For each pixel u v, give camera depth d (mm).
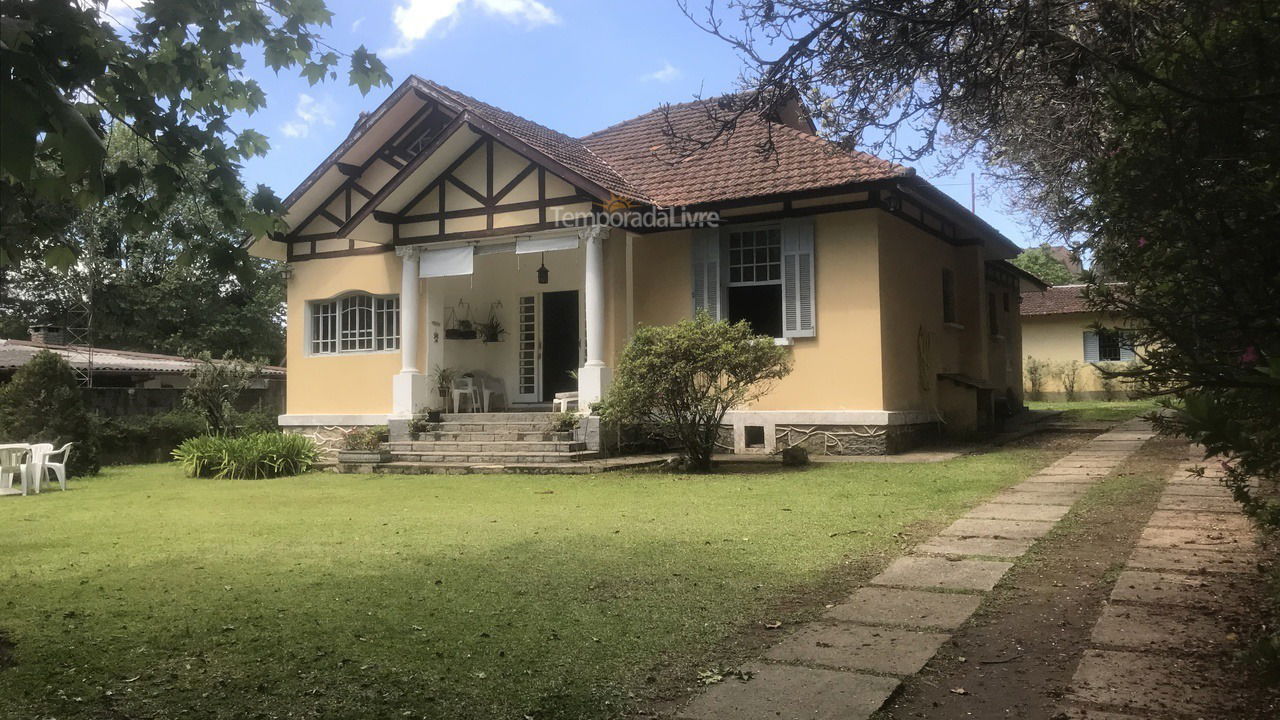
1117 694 3496
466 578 5711
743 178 13641
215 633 4598
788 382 13414
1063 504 7930
